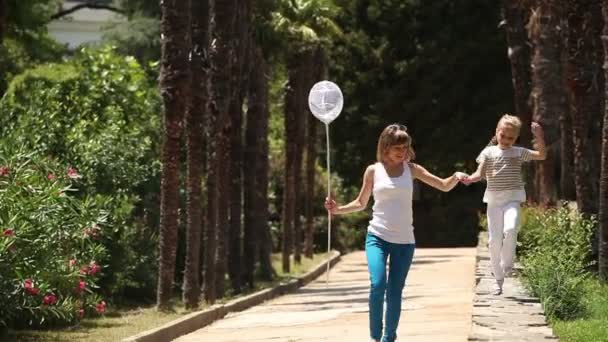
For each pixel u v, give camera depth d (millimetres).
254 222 44219
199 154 32594
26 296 22266
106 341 21609
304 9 54969
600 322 19141
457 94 82312
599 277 25828
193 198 32344
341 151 85375
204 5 32594
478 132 82188
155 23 67000
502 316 19109
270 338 22312
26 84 39812
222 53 35156
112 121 38062
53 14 79000
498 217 21359
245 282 42688
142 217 37500
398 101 83688
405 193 16797
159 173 38625
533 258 22000
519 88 46344
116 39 67188
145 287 35750
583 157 29500
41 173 25109
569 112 38969
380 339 16797
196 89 32500
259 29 47469
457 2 82062
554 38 41625
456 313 25359
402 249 16812
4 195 22000
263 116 48938
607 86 25812
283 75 73500
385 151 16828
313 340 21469
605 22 26000
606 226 25797
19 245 22062
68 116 38125
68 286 23688
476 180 21453
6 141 26219
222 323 27391
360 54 84438
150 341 22344
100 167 34875
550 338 16797
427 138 83875
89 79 40094
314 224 72438
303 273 51531
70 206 25656
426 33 83562
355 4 84438
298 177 58406
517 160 21234
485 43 81438
